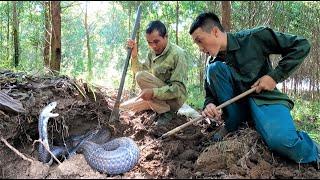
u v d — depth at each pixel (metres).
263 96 4.16
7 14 8.01
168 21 11.53
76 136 4.55
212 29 4.14
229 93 4.29
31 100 4.48
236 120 4.34
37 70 5.57
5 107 4.27
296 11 7.49
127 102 5.18
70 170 3.66
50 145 4.36
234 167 3.68
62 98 4.69
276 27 7.64
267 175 3.66
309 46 4.09
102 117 4.77
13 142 4.25
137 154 3.80
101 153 3.76
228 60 4.30
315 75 6.69
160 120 4.90
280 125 3.89
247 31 4.27
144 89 4.79
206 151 3.89
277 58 6.93
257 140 4.09
